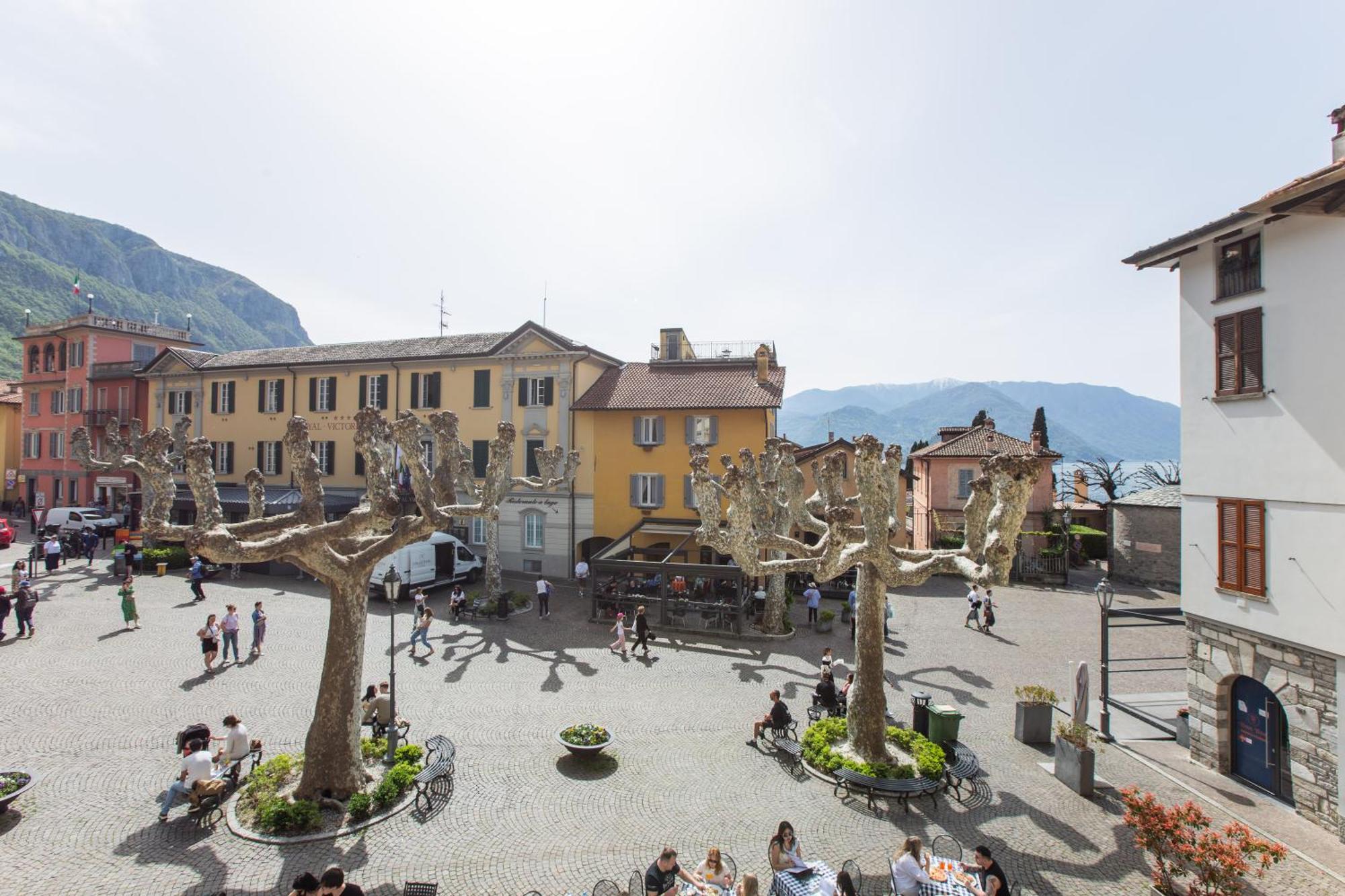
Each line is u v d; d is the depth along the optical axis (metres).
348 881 10.06
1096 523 47.81
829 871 9.93
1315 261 11.97
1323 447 11.80
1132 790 10.40
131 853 10.53
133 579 30.27
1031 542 36.00
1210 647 14.38
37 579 29.97
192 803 11.40
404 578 28.95
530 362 36.44
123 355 50.91
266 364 41.50
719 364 37.75
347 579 12.29
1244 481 13.39
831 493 16.59
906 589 34.03
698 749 14.89
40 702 16.31
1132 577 36.09
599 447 35.50
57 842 10.75
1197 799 13.12
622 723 16.30
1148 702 18.73
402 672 19.75
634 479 34.78
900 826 11.94
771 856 10.10
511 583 33.62
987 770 14.18
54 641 21.05
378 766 13.30
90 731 14.86
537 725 16.05
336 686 12.23
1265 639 13.04
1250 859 10.60
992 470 12.34
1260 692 13.53
